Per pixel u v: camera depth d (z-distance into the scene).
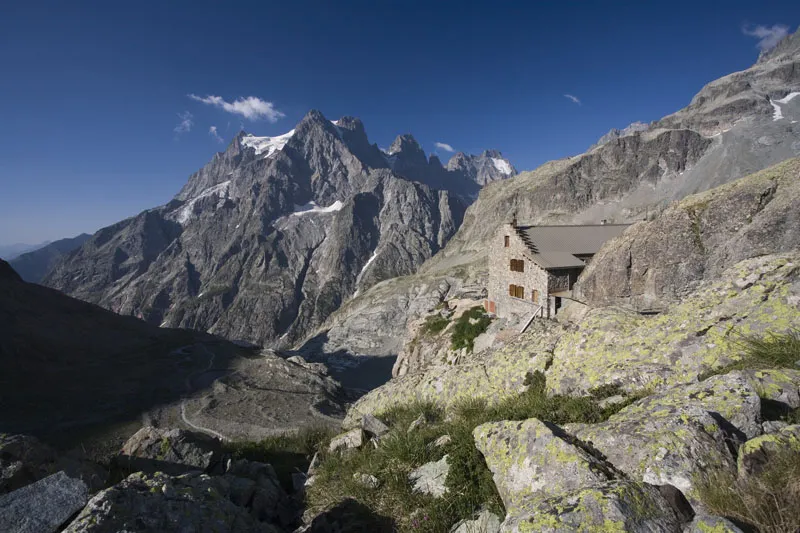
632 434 5.62
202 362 86.31
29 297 106.19
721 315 9.05
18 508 5.66
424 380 16.03
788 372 6.30
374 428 12.47
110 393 67.38
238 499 8.66
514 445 6.55
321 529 7.59
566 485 5.32
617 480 4.69
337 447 11.75
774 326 7.96
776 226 21.78
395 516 7.25
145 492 6.19
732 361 7.80
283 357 95.38
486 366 13.71
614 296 32.22
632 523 4.05
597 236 51.19
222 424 53.19
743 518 4.05
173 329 115.75
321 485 9.73
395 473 8.34
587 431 6.42
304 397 67.00
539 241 49.12
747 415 5.44
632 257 31.05
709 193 28.25
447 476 7.38
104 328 105.19
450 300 73.38
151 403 62.53
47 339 88.38
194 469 11.65
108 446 46.19
